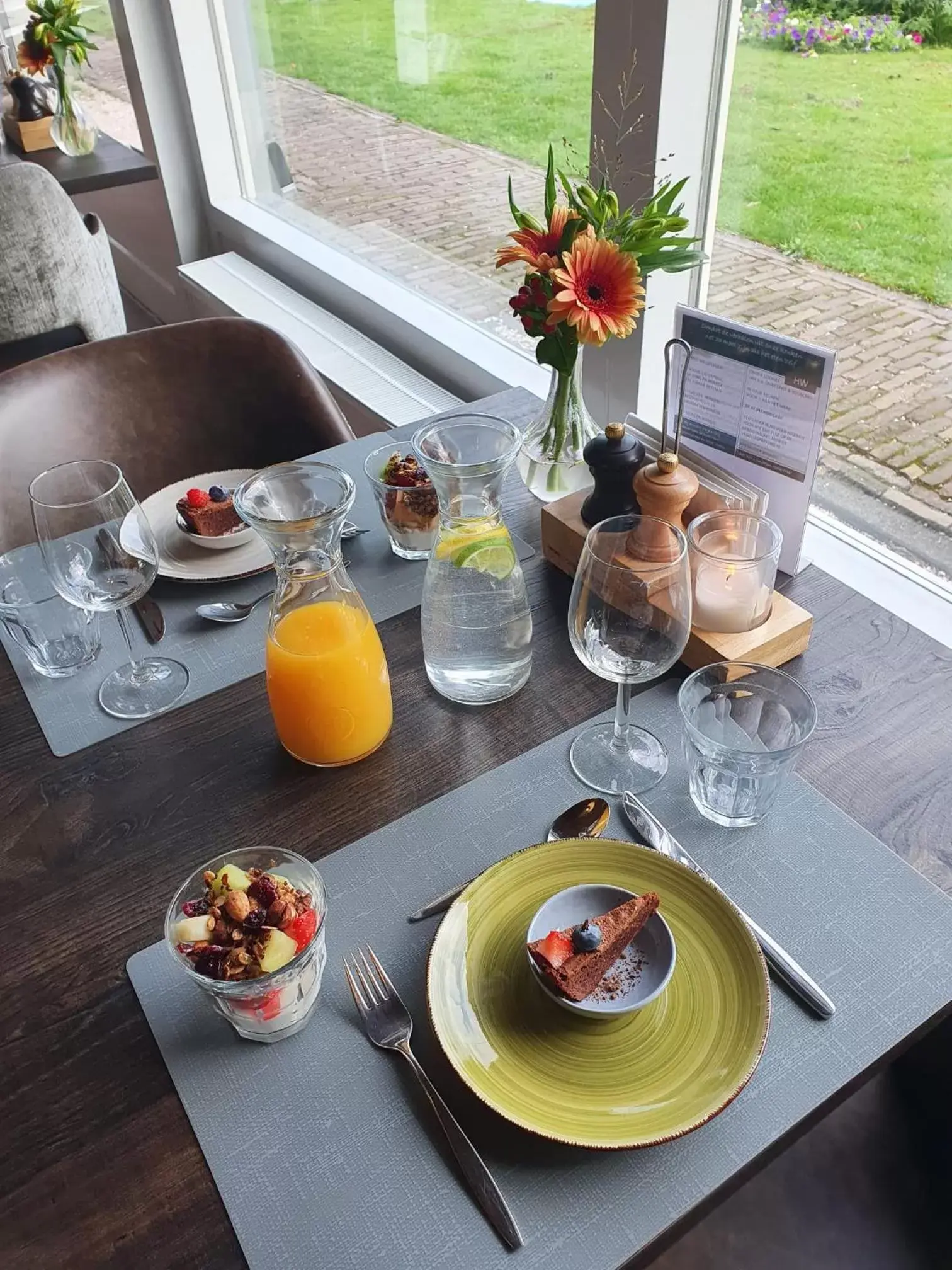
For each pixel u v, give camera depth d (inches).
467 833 29.8
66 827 31.1
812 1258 31.3
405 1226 21.2
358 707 31.1
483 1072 23.2
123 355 53.0
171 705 35.2
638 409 53.9
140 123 97.6
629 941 25.0
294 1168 22.4
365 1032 24.9
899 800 30.5
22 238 80.6
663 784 31.0
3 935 28.0
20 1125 23.6
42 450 50.5
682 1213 21.0
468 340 71.1
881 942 26.3
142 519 36.9
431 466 30.9
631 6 43.5
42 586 41.1
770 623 35.3
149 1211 21.9
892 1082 35.5
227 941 24.0
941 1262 31.0
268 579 41.1
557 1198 21.3
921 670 35.4
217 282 90.7
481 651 33.3
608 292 36.4
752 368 36.5
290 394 54.3
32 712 35.5
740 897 27.6
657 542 31.9
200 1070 24.4
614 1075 23.1
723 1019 23.9
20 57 101.0
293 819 30.7
